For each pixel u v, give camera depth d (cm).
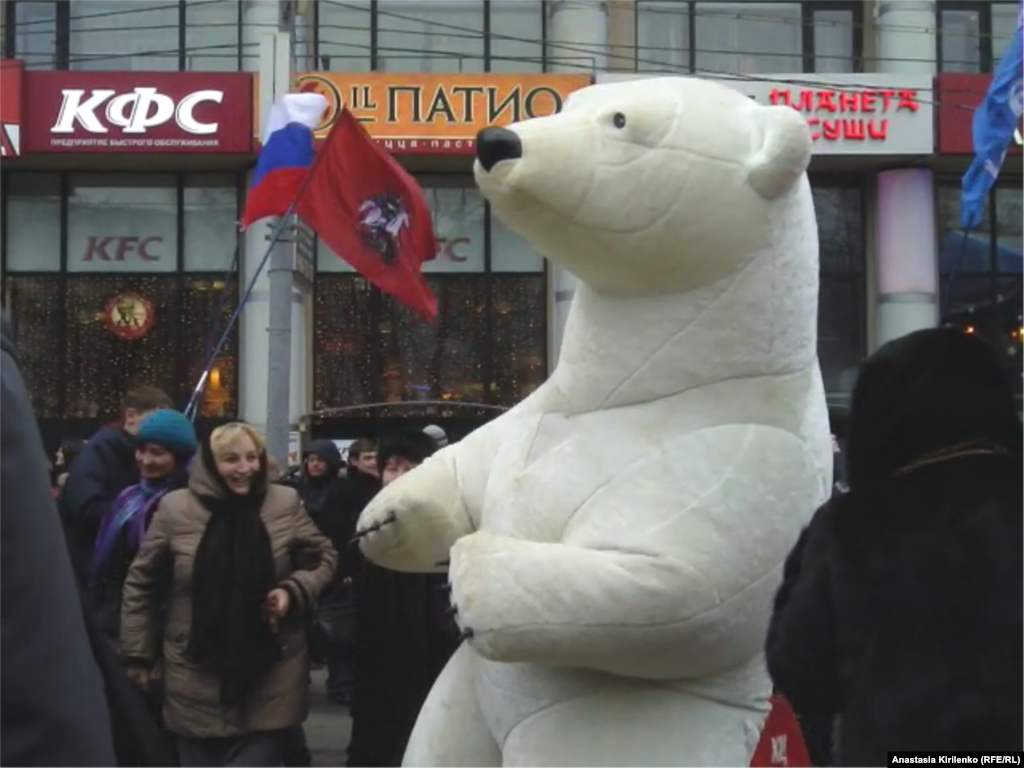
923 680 235
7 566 167
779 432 317
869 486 256
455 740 345
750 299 319
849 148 1517
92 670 175
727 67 1659
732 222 315
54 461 1220
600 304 334
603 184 314
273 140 789
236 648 488
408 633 576
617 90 330
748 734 319
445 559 358
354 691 592
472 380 1669
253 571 492
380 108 1457
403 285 780
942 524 244
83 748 168
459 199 1669
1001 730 228
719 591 301
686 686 316
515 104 1470
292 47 970
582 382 332
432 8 1636
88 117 1467
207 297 1639
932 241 1597
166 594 500
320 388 1652
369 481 718
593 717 314
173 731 493
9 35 1602
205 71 1549
